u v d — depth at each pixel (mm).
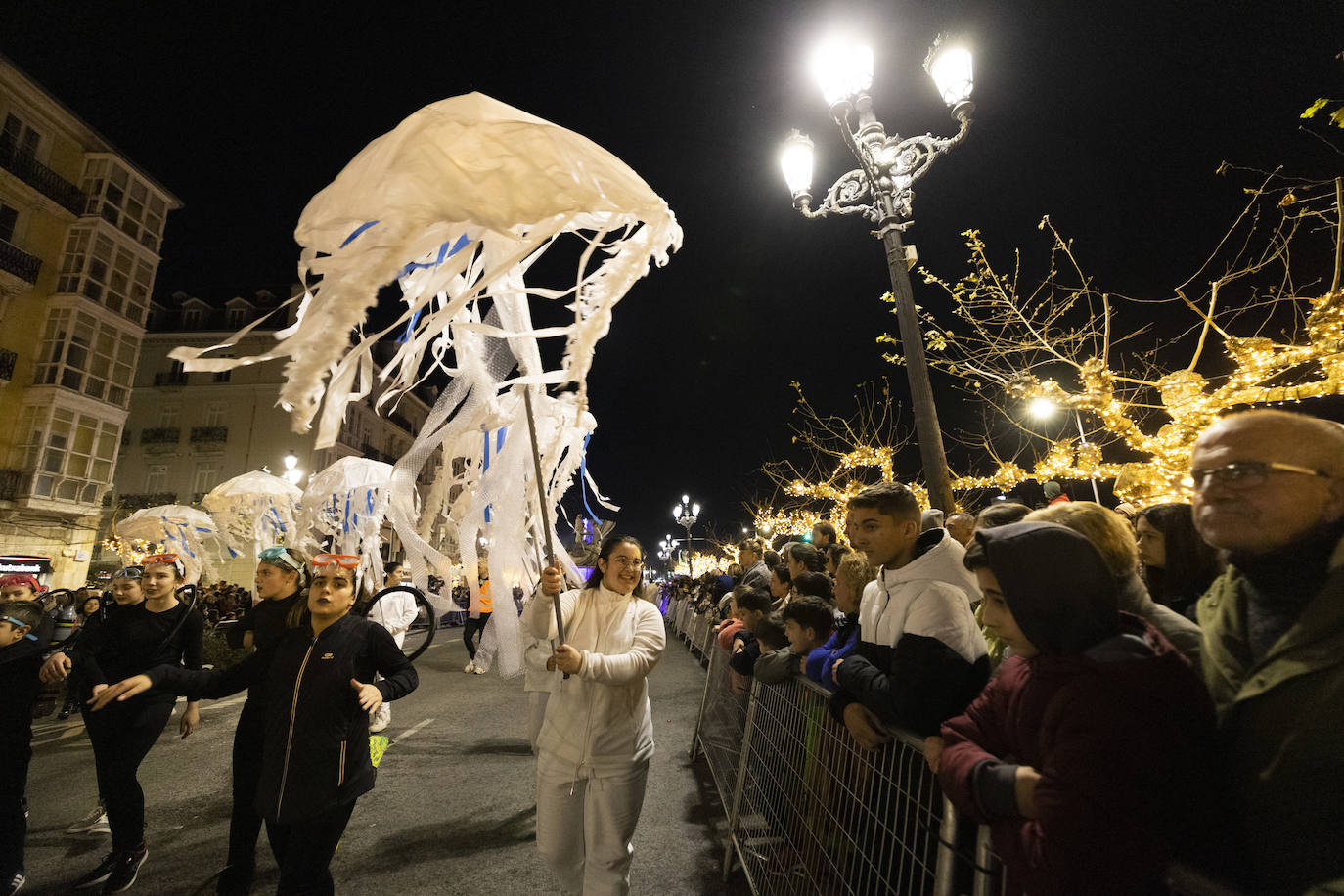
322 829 2746
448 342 2766
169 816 4605
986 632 2865
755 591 5031
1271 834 1120
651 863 3832
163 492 31625
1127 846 1137
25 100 20750
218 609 15820
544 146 1836
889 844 2148
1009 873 1475
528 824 4359
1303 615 1182
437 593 3186
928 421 5898
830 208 6703
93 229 22500
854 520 2623
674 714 7773
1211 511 1356
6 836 3363
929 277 7277
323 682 2869
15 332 21031
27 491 20656
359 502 5750
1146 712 1205
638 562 3229
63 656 3549
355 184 1826
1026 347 6363
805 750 3021
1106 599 1340
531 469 3066
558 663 2736
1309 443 1275
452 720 7383
